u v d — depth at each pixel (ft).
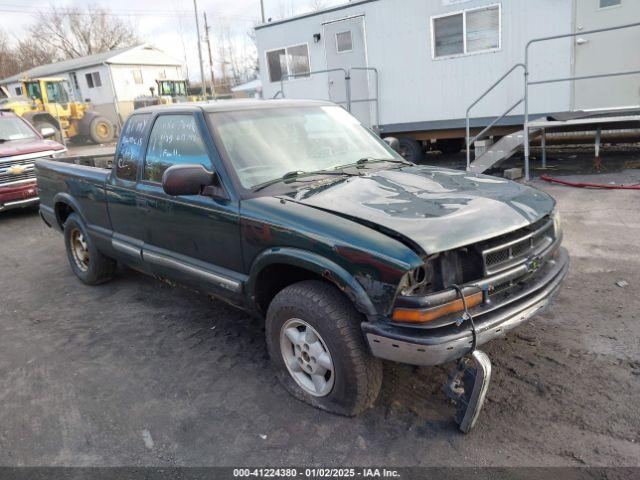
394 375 11.14
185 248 12.55
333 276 8.98
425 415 9.83
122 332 14.33
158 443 9.62
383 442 9.21
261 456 9.11
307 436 9.52
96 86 113.91
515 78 31.22
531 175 30.68
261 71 42.65
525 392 10.28
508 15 30.50
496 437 9.13
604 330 12.44
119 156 14.56
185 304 15.98
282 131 12.67
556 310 13.66
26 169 30.19
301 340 10.09
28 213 32.91
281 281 10.98
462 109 33.58
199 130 11.89
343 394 9.54
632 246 17.87
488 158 30.94
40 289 18.37
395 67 35.42
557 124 28.09
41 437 10.00
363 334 8.98
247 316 14.79
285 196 10.62
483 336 8.63
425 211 9.40
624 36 28.12
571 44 29.27
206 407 10.62
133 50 114.21
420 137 36.81
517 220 9.41
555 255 11.02
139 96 109.70
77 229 17.52
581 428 9.18
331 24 37.32
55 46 193.16
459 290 8.50
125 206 14.26
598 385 10.33
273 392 10.94
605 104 29.60
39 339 14.30
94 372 12.30
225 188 11.09
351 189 10.71
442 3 32.37
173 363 12.46
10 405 11.16
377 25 35.35
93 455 9.41
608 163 32.19
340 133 13.82
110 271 17.72
